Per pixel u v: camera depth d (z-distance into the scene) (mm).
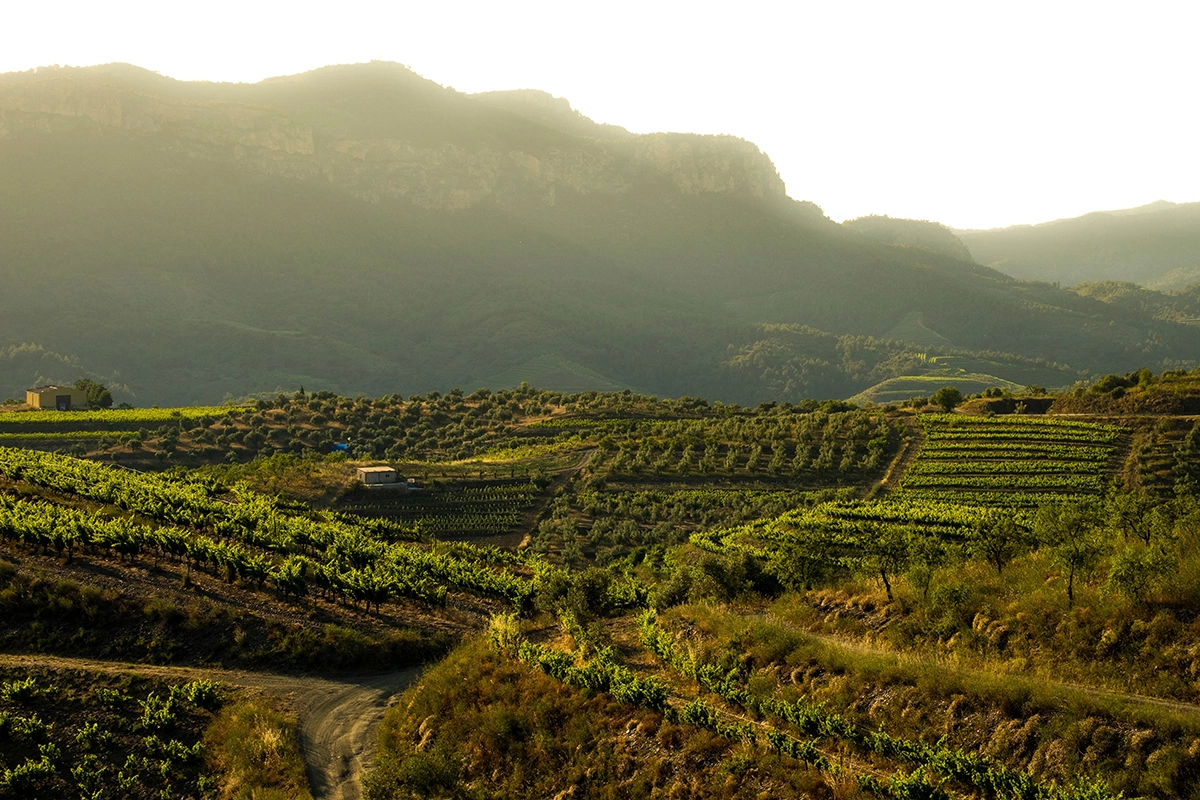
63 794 30141
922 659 27344
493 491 114875
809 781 22750
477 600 49844
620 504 111438
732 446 137625
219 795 30562
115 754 31922
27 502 55062
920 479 112375
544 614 45344
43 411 163250
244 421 163875
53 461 75562
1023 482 104375
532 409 190125
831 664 27312
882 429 136625
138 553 47969
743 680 29375
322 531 59375
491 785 29047
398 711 35031
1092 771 20219
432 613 46250
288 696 36625
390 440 163625
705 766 25328
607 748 28031
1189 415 122625
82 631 39094
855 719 24891
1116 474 105125
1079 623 26375
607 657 33344
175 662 38438
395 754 32125
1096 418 128375
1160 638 24391
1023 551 35031
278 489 100125
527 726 30578
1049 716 21812
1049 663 25641
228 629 40500
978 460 118062
